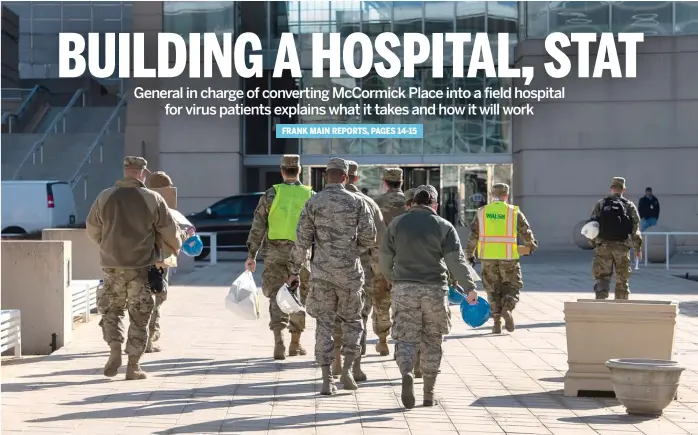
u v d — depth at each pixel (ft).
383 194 36.17
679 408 27.48
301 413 26.43
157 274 31.07
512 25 114.52
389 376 32.32
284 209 34.91
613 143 108.99
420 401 28.37
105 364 33.86
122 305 31.40
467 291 27.17
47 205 94.48
